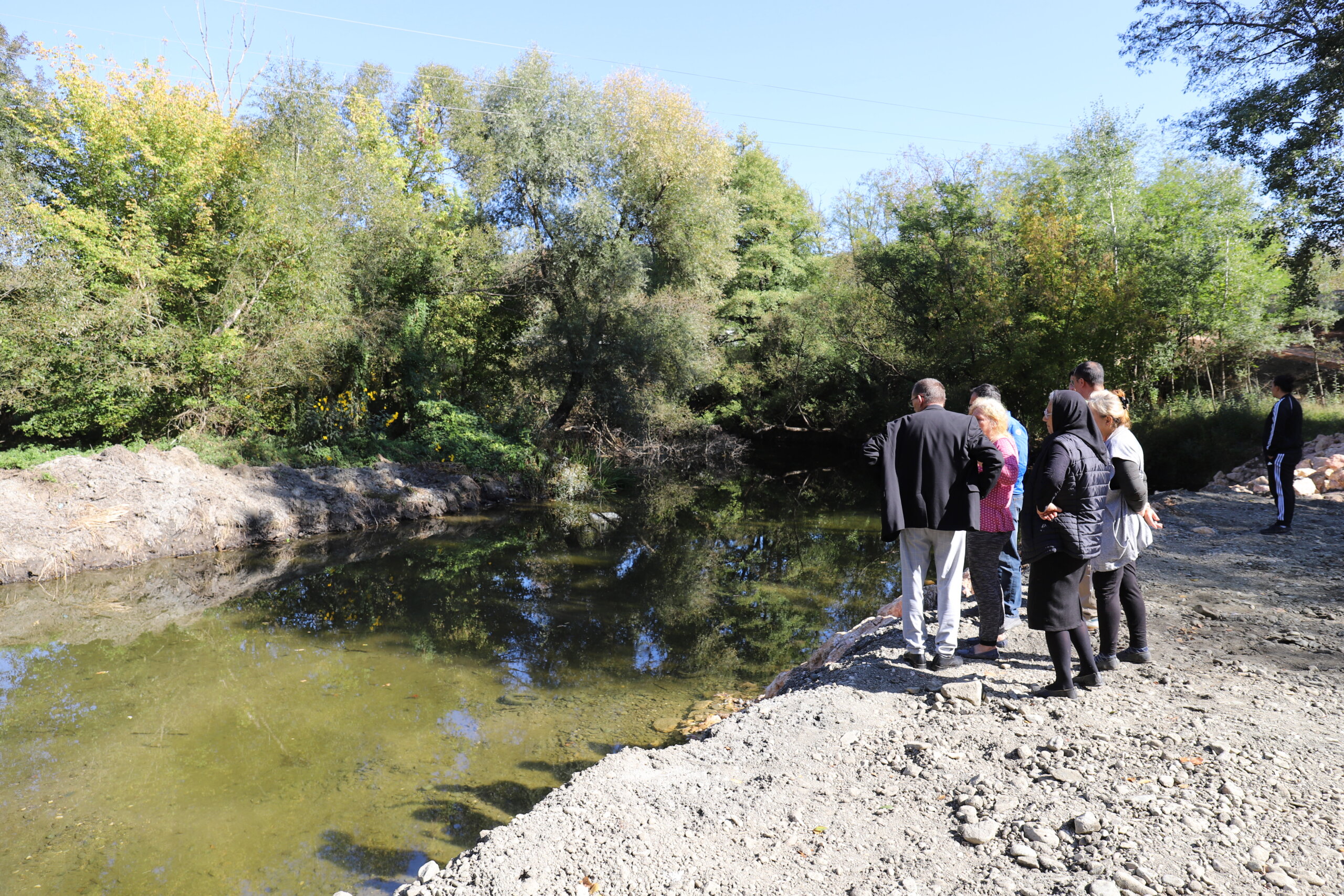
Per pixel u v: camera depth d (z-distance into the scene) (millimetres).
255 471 13641
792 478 24984
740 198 29453
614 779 3695
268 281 15680
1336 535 8555
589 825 3229
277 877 3994
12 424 13508
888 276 27453
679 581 10984
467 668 7324
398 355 18172
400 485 15438
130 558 10914
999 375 22688
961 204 25984
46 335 12195
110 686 6777
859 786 3496
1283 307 22344
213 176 14766
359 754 5477
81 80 13625
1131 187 26359
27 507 10609
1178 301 22953
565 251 21312
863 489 22312
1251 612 5859
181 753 5496
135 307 13344
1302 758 3436
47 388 12445
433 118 25625
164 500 11773
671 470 25078
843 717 4199
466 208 23750
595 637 8344
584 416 23078
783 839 3096
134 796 4871
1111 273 22016
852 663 5176
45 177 14211
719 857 2979
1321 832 2855
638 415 22000
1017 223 25094
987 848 2928
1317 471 11852
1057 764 3467
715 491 21219
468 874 2943
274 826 4516
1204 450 16438
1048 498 3973
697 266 24266
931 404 4656
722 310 31875
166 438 14094
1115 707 4039
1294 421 8609
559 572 11375
